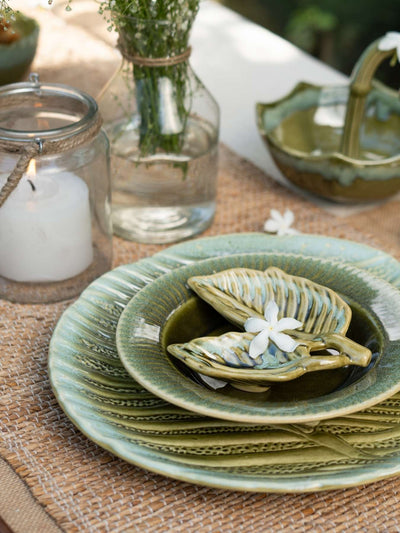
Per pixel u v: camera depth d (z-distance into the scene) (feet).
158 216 3.17
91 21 4.36
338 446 2.37
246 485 2.26
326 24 8.21
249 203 3.44
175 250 2.91
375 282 2.70
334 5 8.16
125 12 2.92
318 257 2.82
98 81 3.86
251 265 2.79
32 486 2.40
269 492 2.26
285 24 8.66
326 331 2.58
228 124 3.96
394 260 2.86
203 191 3.18
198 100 3.11
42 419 2.58
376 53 3.24
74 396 2.45
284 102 3.62
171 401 2.33
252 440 2.39
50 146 2.73
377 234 3.38
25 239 2.87
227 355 2.51
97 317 2.69
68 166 2.83
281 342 2.51
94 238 3.03
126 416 2.43
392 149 3.57
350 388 2.38
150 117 3.02
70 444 2.51
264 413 2.30
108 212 3.01
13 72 3.54
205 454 2.34
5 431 2.55
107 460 2.47
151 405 2.48
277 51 4.53
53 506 2.35
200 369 2.43
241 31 4.74
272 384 2.46
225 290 2.68
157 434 2.39
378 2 7.93
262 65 4.40
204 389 2.39
